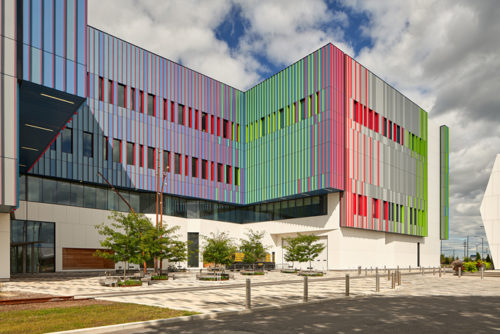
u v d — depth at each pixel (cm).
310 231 4494
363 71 4719
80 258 3969
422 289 2191
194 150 4719
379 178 4781
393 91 5262
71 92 2320
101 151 3969
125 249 2461
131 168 4159
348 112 4397
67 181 3912
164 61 4547
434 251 5956
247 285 1337
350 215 4244
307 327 1023
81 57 2394
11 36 2175
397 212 5088
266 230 4984
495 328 1011
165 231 2891
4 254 2603
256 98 5166
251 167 5119
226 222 5034
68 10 2378
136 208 4328
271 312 1305
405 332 957
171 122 4538
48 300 1538
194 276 3275
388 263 4959
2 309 1295
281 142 4709
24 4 2225
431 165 6072
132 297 1683
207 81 4962
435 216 6053
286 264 4759
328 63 4259
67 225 3872
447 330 983
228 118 5138
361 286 2308
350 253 4300
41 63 2241
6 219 2636
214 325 1055
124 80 4178
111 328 986
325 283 2536
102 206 4138
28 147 3177
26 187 3641
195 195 4659
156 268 3020
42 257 3694
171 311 1246
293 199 4738
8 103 2150
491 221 4228
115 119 4078
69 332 925
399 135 5309
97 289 2088
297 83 4591
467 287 2331
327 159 4134
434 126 6269
